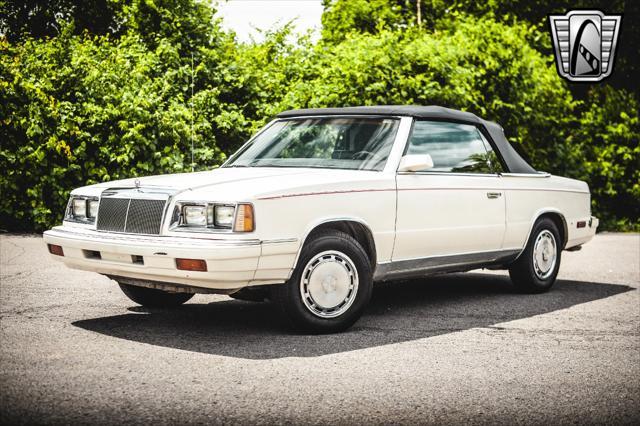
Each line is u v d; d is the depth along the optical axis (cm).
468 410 409
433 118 677
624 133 1662
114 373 465
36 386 435
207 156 1245
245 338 566
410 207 627
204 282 521
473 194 689
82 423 376
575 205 839
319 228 579
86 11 2164
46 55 1250
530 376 476
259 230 528
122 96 1216
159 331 584
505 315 676
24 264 910
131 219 560
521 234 754
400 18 2966
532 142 1548
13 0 2123
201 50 1346
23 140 1191
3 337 552
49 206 1201
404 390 443
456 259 682
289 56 1415
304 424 383
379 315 670
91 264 576
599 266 1030
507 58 1473
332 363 500
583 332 608
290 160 661
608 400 430
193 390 434
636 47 2239
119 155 1199
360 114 672
